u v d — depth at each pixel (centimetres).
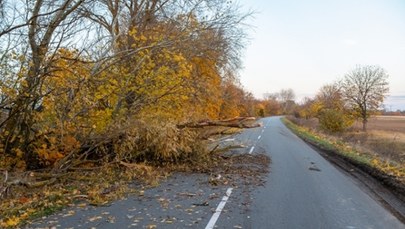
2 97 1060
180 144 1259
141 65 1359
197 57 2300
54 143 1130
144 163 1194
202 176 1156
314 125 5128
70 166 1093
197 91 1998
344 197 892
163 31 1762
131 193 895
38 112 1109
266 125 5675
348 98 4762
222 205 780
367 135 3319
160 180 1081
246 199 843
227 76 3064
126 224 637
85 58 1204
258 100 13138
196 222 652
